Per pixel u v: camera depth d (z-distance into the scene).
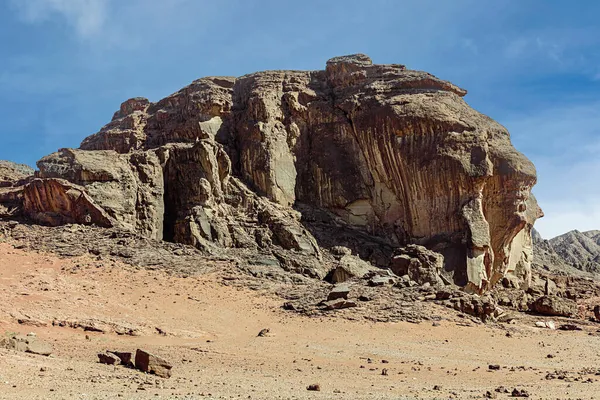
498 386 31.20
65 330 40.38
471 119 67.44
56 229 58.75
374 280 52.72
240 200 65.44
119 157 64.12
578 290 76.38
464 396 27.66
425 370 35.53
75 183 61.44
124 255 54.09
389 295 50.59
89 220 59.91
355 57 75.06
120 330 41.22
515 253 69.50
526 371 35.88
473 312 49.41
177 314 45.66
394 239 68.38
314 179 70.75
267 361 36.59
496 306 51.25
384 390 29.41
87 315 42.88
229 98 74.06
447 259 63.75
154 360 30.56
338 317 46.41
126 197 61.91
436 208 65.75
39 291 45.81
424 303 49.50
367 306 48.38
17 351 31.19
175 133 72.00
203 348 39.00
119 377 28.39
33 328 39.69
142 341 40.00
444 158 65.12
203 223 60.44
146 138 74.12
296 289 52.47
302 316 46.88
